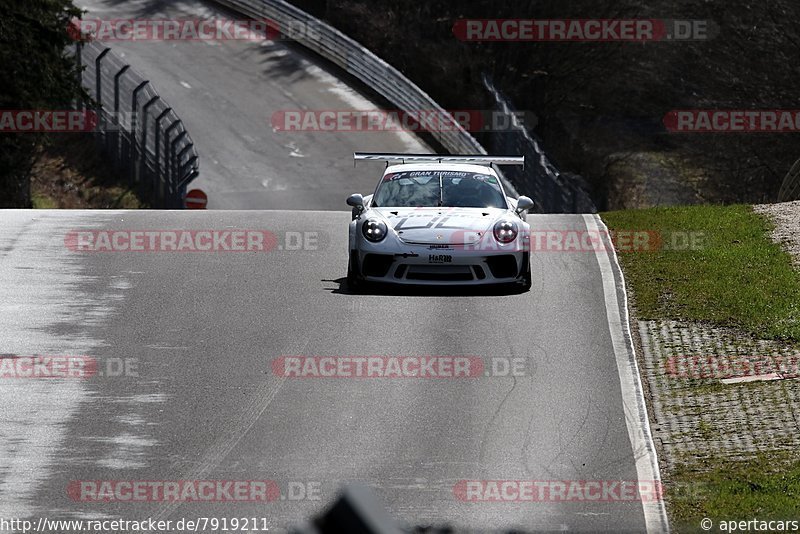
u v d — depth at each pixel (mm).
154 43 165750
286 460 32312
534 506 29453
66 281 51938
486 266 47875
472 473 31594
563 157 169000
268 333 44250
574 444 33938
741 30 152000
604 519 28812
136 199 127312
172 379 39094
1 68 98812
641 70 166500
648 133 172625
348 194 126562
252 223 65000
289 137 140625
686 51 160250
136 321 45875
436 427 35031
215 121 143125
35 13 100750
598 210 163000
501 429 34969
